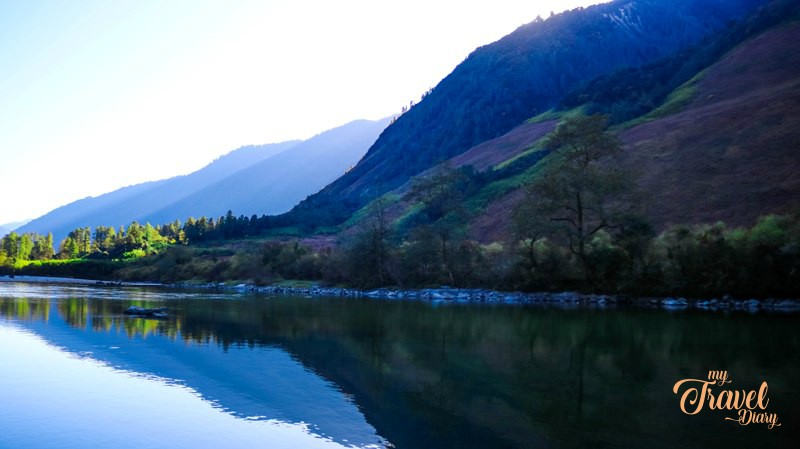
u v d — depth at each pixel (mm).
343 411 18891
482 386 22875
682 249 68625
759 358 29594
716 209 92688
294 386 22406
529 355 30516
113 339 33844
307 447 15352
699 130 125312
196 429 16688
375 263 103000
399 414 18578
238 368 25828
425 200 115062
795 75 143250
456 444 15688
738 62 173875
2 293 80688
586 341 35938
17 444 15023
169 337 35281
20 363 25797
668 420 18141
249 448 15156
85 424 16875
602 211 73500
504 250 88312
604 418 18250
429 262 95562
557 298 75000
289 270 128625
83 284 132125
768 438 16312
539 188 75438
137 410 18516
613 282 72750
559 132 82625
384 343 34625
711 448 15375
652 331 41219
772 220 66188
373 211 108625
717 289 65375
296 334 38188
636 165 120375
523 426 17391
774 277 62469
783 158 97562
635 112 178625
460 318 51062
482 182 170125
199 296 84500
